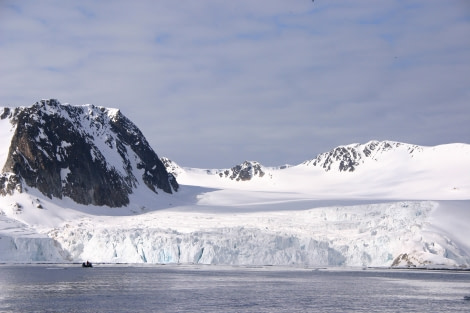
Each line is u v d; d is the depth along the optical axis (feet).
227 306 408.46
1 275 591.78
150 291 474.90
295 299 444.55
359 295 469.98
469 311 397.19
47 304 405.59
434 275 653.30
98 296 444.14
